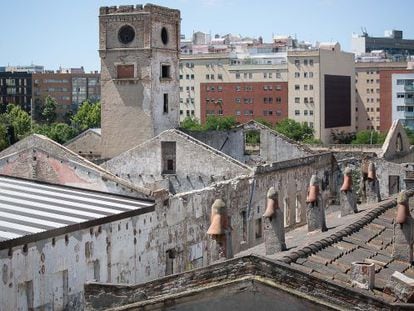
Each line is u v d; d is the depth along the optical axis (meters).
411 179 58.19
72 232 38.94
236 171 61.44
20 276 35.59
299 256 28.78
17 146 57.66
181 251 49.69
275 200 34.22
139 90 76.19
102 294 23.94
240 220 57.91
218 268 22.72
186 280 23.09
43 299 37.16
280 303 22.08
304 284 21.88
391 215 39.12
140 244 44.97
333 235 33.06
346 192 44.59
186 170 63.47
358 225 35.69
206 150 62.66
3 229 37.00
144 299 23.52
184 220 49.91
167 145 64.19
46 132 176.50
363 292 21.59
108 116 77.38
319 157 71.44
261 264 22.27
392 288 26.38
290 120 195.38
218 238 28.67
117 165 65.75
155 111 76.62
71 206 43.62
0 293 34.38
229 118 185.38
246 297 22.38
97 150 82.44
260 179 60.72
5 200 43.81
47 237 37.03
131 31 75.94
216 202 29.09
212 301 22.75
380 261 30.97
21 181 49.84
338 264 29.14
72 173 49.16
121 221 43.00
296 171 67.00
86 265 40.16
